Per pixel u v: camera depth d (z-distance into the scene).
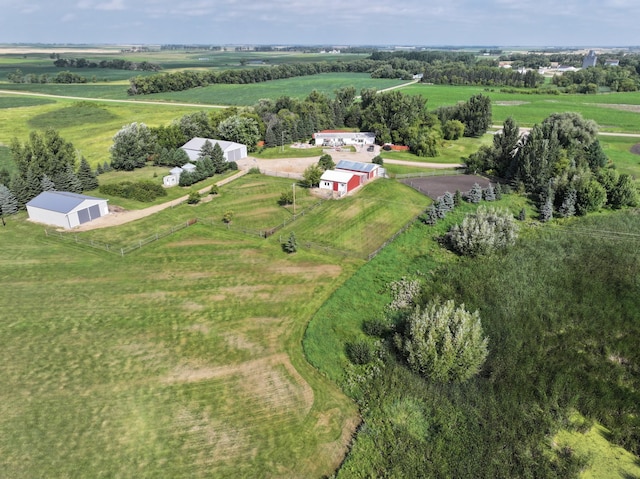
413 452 29.11
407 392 34.12
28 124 138.12
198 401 33.16
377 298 46.75
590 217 64.62
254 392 34.16
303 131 127.88
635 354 39.09
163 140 101.94
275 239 60.00
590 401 34.09
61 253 55.53
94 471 27.67
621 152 102.25
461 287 47.50
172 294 46.84
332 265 53.22
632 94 198.25
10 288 47.41
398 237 60.28
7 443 29.39
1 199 66.56
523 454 29.47
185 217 67.50
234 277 50.38
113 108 165.88
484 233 53.50
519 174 78.25
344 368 36.94
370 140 122.06
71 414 31.73
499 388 34.91
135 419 31.48
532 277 48.78
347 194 76.38
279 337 40.41
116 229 62.84
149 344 39.12
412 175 88.44
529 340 40.25
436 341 35.12
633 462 29.58
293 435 30.48
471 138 126.81
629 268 49.75
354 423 31.70
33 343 38.88
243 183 83.69
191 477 27.42
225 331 41.06
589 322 42.72
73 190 75.62
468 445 29.95
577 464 28.95
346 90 155.88
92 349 38.31
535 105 170.50
